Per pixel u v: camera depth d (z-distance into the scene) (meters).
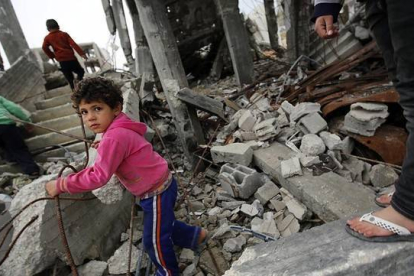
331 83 4.12
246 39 6.41
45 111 4.94
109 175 1.42
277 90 5.12
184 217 2.81
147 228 1.73
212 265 2.10
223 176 3.01
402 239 1.07
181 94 3.92
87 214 2.02
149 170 1.63
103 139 1.47
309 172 2.54
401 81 1.00
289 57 6.90
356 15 5.54
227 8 6.07
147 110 5.68
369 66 4.29
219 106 4.23
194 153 4.12
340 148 2.78
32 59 6.51
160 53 3.85
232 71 9.33
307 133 3.19
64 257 1.84
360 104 2.86
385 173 2.47
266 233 2.29
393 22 0.94
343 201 2.09
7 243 1.81
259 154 3.19
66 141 4.46
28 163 3.82
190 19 8.23
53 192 1.41
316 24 1.38
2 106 3.78
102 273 1.94
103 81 1.51
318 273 1.07
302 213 2.33
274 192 2.70
